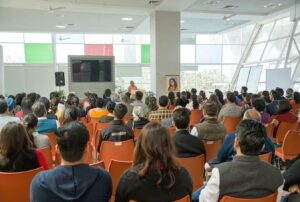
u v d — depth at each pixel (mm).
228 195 1628
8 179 1981
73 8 9188
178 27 9742
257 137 1620
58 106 5742
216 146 3307
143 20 11500
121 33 14578
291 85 10469
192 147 2645
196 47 15633
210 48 15711
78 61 11211
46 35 14414
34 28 12898
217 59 15766
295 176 1811
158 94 9711
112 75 11641
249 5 9656
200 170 2691
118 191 1502
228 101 5543
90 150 3348
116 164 2344
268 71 11344
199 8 9992
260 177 1626
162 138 1487
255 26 13914
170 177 1469
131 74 15508
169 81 9734
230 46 15578
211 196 1665
